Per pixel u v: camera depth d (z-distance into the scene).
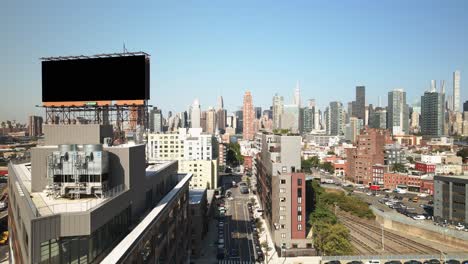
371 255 128.75
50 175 51.69
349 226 175.00
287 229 135.38
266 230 166.38
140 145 66.62
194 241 135.62
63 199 50.75
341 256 126.62
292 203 135.38
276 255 134.12
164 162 108.25
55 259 41.31
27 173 71.88
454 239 141.50
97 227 45.12
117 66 72.19
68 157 51.50
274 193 145.00
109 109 77.00
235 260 130.00
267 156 169.62
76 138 62.25
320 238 134.00
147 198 73.56
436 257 127.56
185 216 107.12
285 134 158.50
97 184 51.72
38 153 56.25
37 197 52.00
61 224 41.59
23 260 47.78
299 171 143.50
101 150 55.75
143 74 71.38
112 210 50.97
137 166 64.44
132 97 71.56
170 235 81.50
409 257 127.12
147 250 59.84
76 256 43.97
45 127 62.28
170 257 81.44
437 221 167.00
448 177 161.50
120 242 50.72
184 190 103.31
